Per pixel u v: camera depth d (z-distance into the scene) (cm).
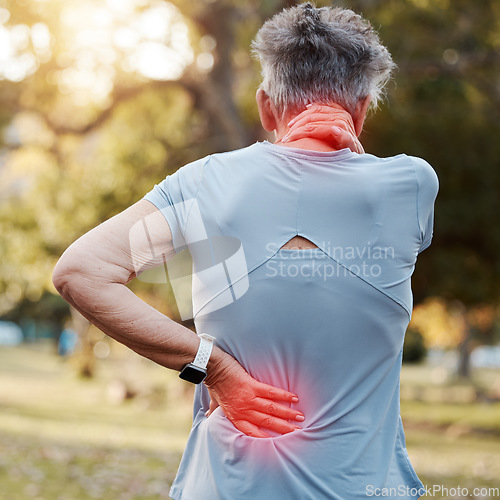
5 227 2278
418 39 1486
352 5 1316
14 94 1539
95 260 163
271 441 163
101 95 1634
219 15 1631
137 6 1547
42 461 927
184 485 174
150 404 2392
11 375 3428
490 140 1667
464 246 1755
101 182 1933
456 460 1212
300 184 169
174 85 1658
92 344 3406
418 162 174
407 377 4662
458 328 3966
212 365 166
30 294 2827
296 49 179
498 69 1513
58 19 1404
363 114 184
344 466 162
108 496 729
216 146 1700
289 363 165
